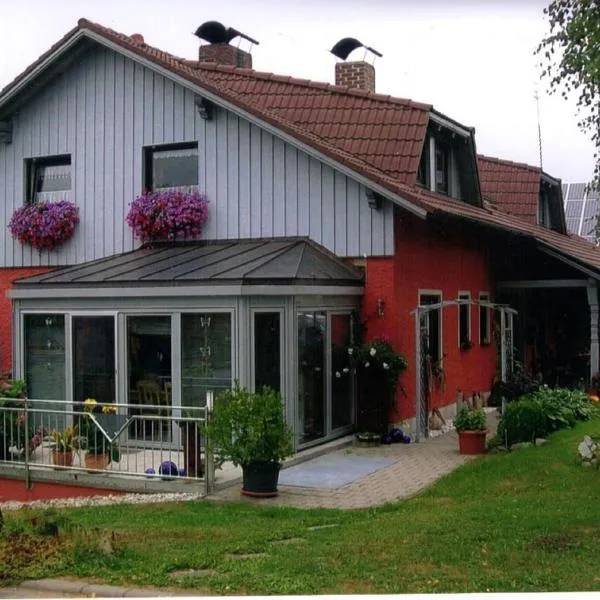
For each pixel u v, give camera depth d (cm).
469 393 1802
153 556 736
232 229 1501
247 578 661
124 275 1309
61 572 692
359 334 1403
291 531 830
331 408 1345
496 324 1944
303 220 1448
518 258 2109
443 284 1648
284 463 1181
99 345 1309
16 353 1372
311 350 1290
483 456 1255
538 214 2462
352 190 1412
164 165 1583
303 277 1227
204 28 1967
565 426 1382
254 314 1207
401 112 1579
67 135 1648
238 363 1193
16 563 704
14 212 1684
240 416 1006
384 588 630
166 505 995
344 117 1620
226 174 1508
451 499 986
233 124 1501
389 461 1231
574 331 2420
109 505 1020
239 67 1927
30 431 1234
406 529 816
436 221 1504
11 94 1634
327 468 1182
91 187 1627
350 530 830
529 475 1068
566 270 2127
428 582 642
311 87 1695
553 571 662
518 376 1579
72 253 1645
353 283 1369
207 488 1042
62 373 1342
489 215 1881
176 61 1809
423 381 1462
